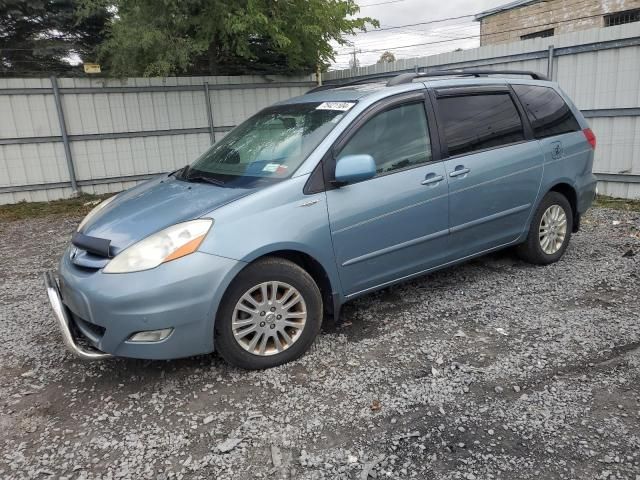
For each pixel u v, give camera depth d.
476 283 4.64
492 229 4.43
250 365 3.27
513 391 2.97
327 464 2.45
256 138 4.05
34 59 13.15
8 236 7.93
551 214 4.91
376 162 3.71
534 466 2.38
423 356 3.41
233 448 2.60
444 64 10.10
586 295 4.29
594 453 2.45
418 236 3.91
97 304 2.96
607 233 6.18
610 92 7.82
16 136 10.21
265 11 11.05
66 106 10.55
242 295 3.16
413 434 2.63
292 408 2.90
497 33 17.95
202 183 3.71
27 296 5.02
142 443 2.67
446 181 3.99
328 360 3.41
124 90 11.02
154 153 11.60
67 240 7.43
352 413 2.83
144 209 3.41
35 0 12.38
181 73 12.86
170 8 10.64
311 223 3.35
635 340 3.49
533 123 4.66
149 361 3.51
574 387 2.98
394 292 4.52
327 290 3.57
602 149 8.09
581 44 8.01
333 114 3.76
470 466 2.40
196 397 3.06
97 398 3.11
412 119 3.94
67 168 10.79
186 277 2.95
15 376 3.43
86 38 13.70
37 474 2.48
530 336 3.62
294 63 12.34
